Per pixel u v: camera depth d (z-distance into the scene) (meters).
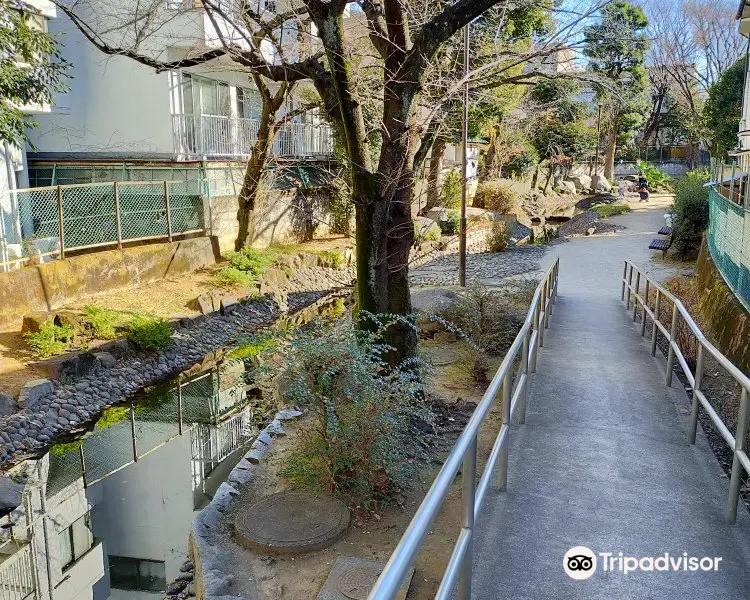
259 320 15.09
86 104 17.77
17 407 9.27
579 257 19.73
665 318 10.00
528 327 5.10
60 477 8.39
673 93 38.38
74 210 13.89
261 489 6.18
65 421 9.55
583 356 7.86
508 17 10.06
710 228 12.79
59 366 10.20
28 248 12.38
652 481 4.20
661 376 6.86
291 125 21.05
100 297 13.39
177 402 10.88
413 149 7.56
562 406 5.77
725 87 23.86
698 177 19.56
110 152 17.92
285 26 12.06
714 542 3.46
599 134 40.41
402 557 1.59
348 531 5.43
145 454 9.20
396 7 7.10
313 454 6.05
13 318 11.41
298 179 21.62
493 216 26.31
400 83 7.14
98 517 7.67
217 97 19.88
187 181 16.77
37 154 18.23
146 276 14.74
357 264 7.52
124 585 6.36
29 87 10.59
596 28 9.29
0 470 8.20
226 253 17.66
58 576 6.56
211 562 5.04
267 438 7.15
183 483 8.47
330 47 6.85
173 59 16.98
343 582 4.66
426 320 11.18
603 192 38.03
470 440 2.43
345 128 7.16
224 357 12.88
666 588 3.04
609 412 5.61
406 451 6.50
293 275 17.94
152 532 7.37
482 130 26.73
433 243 20.94
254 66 7.86
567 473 4.32
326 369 5.74
